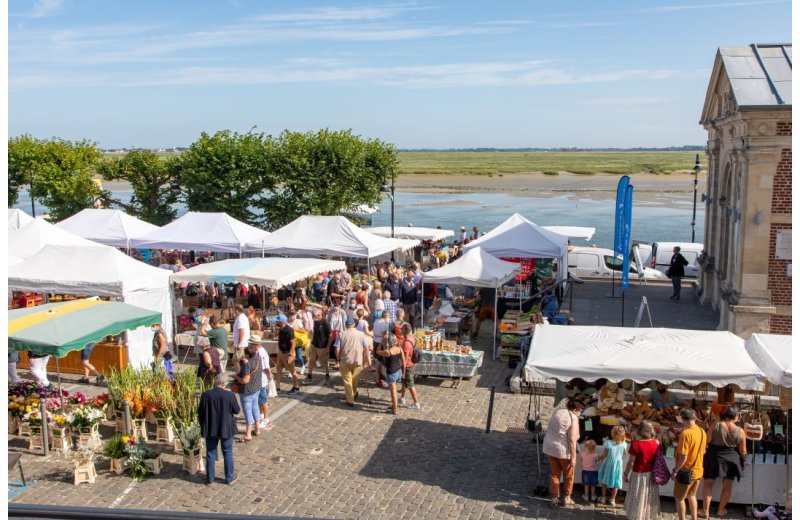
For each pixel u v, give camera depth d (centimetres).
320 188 3534
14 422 1253
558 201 8656
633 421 1066
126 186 10769
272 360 1688
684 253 3203
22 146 3759
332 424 1350
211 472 1080
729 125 2039
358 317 1714
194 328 1920
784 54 1955
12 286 1728
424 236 3303
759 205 1764
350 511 991
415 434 1297
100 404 1296
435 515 980
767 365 1029
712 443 969
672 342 1109
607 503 1018
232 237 2500
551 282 2378
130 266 1764
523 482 1091
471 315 2072
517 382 1543
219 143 3528
